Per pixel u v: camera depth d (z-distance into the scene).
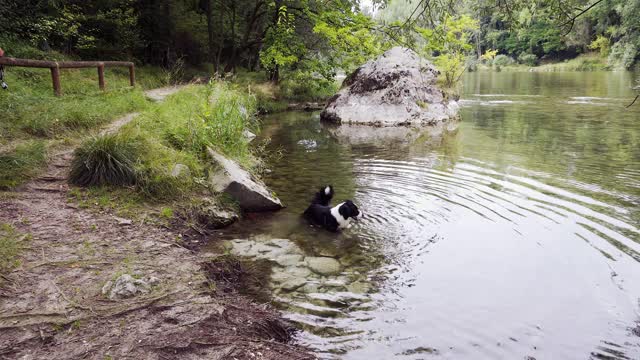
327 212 6.17
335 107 18.19
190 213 5.91
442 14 6.87
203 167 7.01
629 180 8.14
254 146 11.98
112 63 12.96
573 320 3.88
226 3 24.11
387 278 4.69
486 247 5.41
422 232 5.91
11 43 13.14
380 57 19.02
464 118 17.61
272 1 20.92
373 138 13.59
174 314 3.51
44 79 12.05
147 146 6.66
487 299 4.24
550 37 57.06
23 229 4.62
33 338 3.04
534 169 9.10
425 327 3.79
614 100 21.92
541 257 5.11
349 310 4.06
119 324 3.30
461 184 8.09
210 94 11.15
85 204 5.45
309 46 25.77
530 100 23.23
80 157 6.16
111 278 3.88
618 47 48.09
